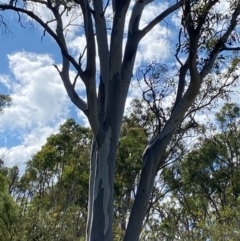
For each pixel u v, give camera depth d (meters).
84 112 8.62
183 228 28.56
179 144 19.64
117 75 9.08
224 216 21.83
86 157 28.70
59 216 23.92
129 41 9.55
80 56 8.73
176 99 9.12
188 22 8.72
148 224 26.12
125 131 22.66
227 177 29.53
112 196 8.52
